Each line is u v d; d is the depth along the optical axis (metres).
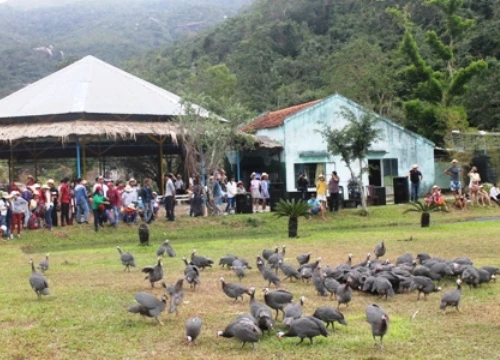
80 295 14.52
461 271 14.52
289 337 10.41
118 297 14.18
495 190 37.25
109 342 10.58
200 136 35.38
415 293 14.06
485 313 12.00
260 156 42.88
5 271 19.48
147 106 39.53
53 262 21.09
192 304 13.31
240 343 10.27
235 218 32.56
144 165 51.41
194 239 29.06
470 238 23.42
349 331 10.84
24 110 38.31
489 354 9.39
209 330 11.15
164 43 155.62
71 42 153.50
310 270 15.25
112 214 30.45
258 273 17.23
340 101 42.41
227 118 37.56
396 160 44.34
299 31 88.12
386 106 61.81
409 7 77.88
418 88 54.22
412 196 37.12
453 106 53.72
